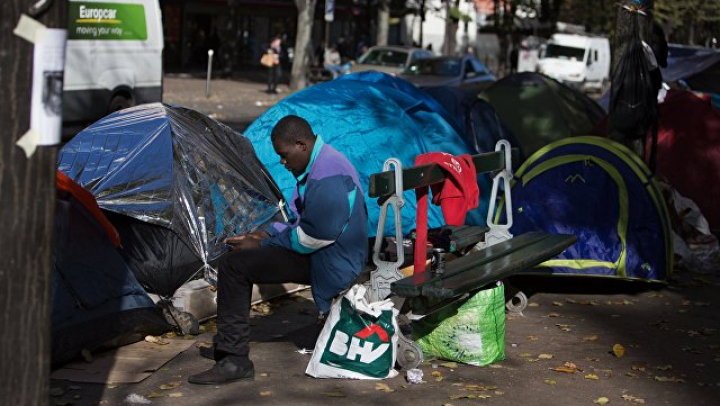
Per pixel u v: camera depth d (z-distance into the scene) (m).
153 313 6.32
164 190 7.17
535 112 13.16
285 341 6.36
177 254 6.97
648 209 8.20
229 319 5.43
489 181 9.68
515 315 7.29
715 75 19.12
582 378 5.80
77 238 6.02
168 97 27.89
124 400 5.14
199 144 7.59
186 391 5.30
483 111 13.13
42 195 3.20
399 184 5.57
